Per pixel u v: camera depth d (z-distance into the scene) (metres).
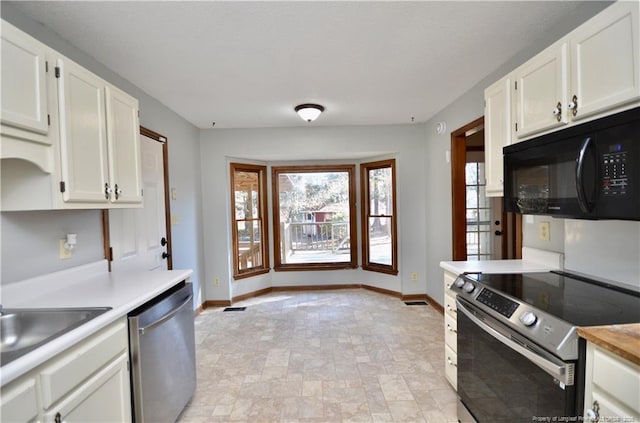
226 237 3.99
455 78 2.55
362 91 2.79
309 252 4.68
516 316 1.25
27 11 1.56
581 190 1.18
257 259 4.47
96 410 1.20
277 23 1.72
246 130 3.97
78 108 1.48
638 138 1.01
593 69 1.23
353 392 2.07
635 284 1.41
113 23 1.69
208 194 3.97
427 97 2.99
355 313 3.54
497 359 1.41
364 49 2.04
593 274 1.63
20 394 0.91
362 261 4.56
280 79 2.49
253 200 4.43
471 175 4.04
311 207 4.66
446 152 3.31
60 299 1.47
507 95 1.78
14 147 1.18
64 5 1.52
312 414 1.87
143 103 2.67
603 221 1.56
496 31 1.86
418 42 1.96
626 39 1.09
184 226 3.45
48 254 1.67
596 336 0.94
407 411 1.88
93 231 2.01
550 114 1.46
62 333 1.08
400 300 4.00
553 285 1.51
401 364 2.42
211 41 1.90
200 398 2.04
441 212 3.50
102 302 1.42
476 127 2.71
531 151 1.52
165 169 3.03
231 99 2.91
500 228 4.02
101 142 1.64
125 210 2.37
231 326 3.25
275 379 2.24
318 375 2.28
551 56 1.44
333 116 3.55
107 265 2.11
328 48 2.02
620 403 0.89
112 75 2.28
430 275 3.84
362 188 4.52
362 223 4.53
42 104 1.28
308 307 3.79
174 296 1.79
